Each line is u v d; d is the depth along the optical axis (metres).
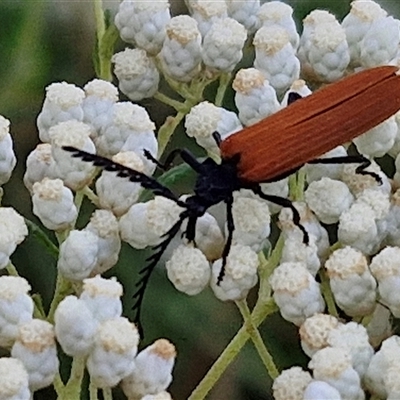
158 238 0.09
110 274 0.11
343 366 0.08
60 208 0.09
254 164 0.09
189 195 0.09
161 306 0.11
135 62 0.10
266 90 0.09
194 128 0.09
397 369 0.08
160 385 0.08
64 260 0.09
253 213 0.09
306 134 0.09
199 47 0.10
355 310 0.09
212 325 0.11
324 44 0.10
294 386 0.08
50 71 0.11
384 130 0.09
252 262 0.09
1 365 0.08
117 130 0.09
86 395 0.10
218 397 0.11
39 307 0.09
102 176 0.09
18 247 0.11
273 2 0.10
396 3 0.11
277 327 0.11
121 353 0.08
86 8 0.11
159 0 0.10
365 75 0.09
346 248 0.09
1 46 0.11
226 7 0.10
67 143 0.09
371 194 0.09
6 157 0.09
